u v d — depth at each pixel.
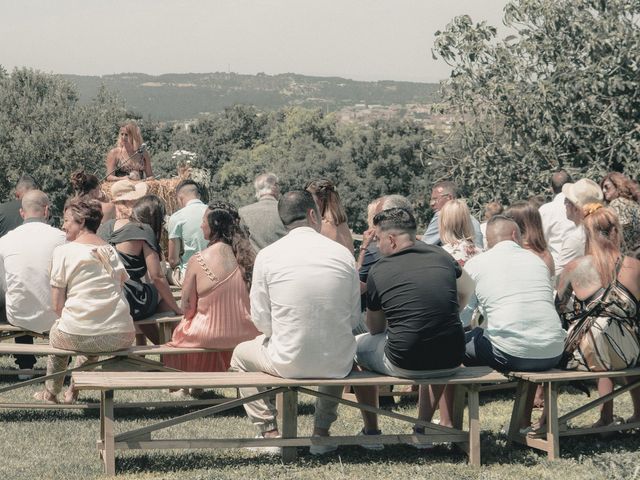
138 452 5.83
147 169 12.01
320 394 5.50
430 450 5.90
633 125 14.12
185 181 9.55
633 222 7.18
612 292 5.82
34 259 7.25
